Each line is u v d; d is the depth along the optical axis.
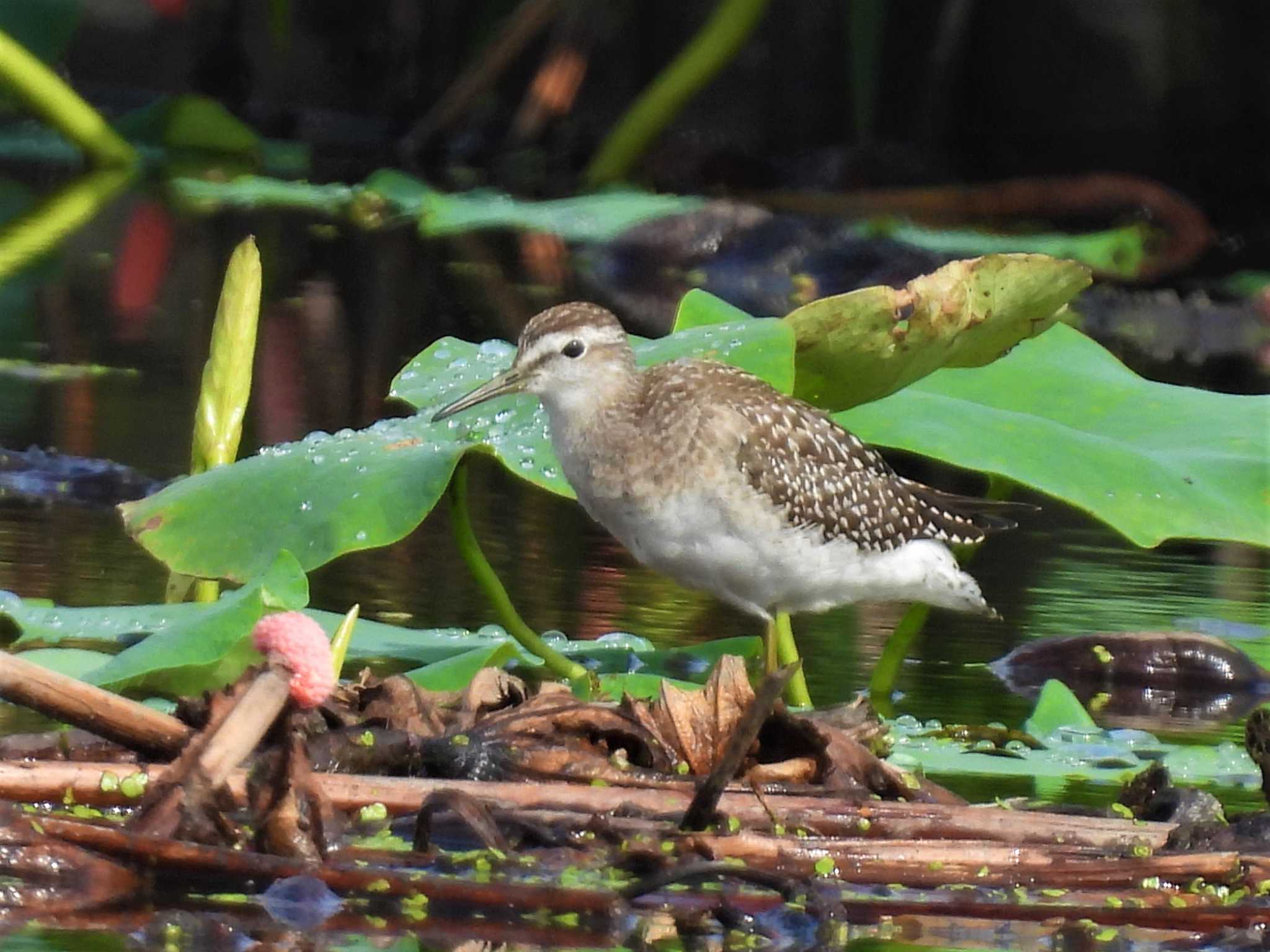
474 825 7.30
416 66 34.75
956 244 26.55
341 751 8.12
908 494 10.81
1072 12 30.67
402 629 11.05
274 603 9.00
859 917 7.09
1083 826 7.96
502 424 11.00
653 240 26.14
